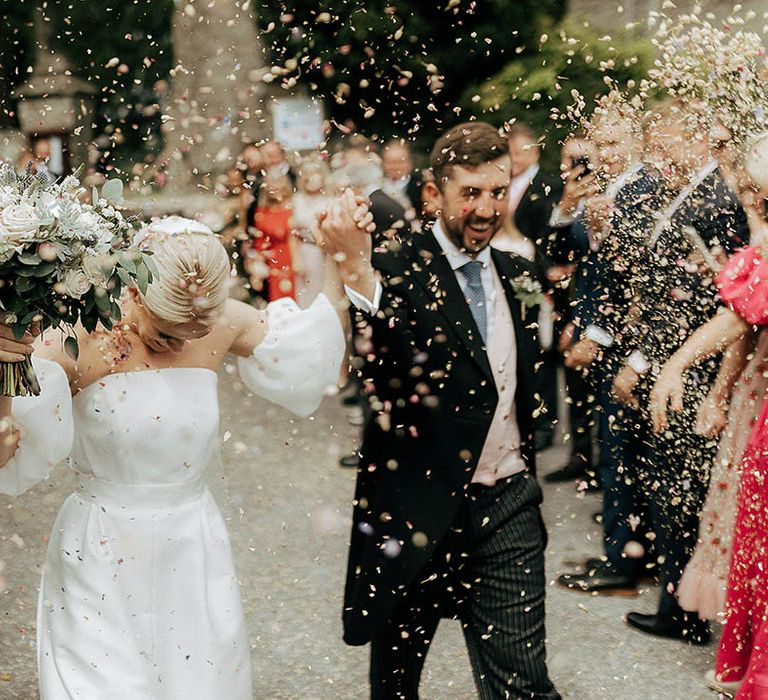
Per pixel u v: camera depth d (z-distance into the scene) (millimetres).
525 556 3162
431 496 3104
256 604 4715
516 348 3199
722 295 3648
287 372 3041
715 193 3973
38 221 2475
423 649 3254
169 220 2791
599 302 4445
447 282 3109
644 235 4117
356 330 3109
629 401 4320
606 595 4777
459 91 9359
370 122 8969
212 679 2842
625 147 4004
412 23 8969
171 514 2838
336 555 5215
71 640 2750
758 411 3881
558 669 4137
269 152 7355
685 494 4195
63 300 2572
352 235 2980
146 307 2689
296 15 8242
